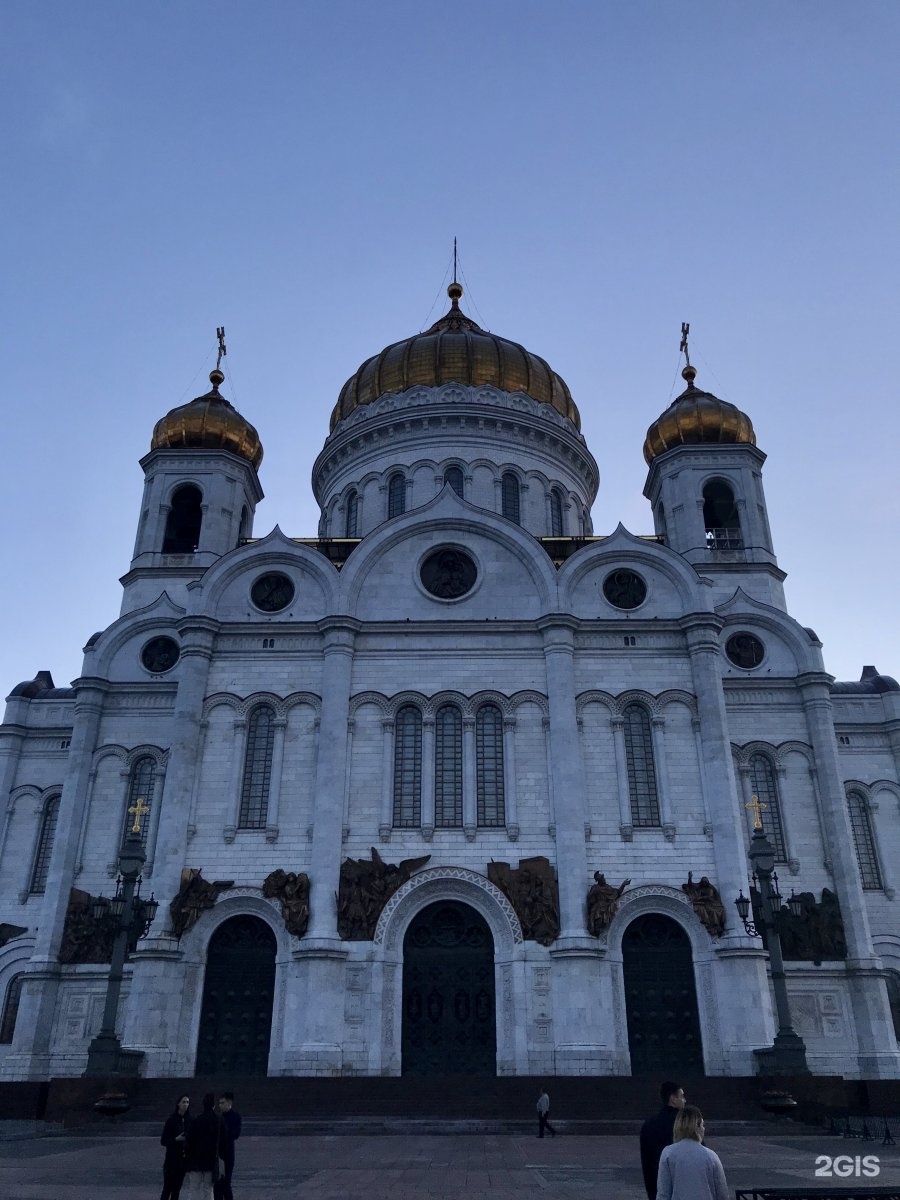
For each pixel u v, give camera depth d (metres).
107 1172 21.14
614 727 44.31
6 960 47.12
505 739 43.94
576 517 62.19
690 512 55.38
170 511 56.34
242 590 47.59
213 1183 13.35
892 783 51.38
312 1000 38.25
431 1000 39.97
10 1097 33.47
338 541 52.91
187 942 40.41
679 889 41.19
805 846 46.03
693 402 58.75
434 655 45.66
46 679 55.12
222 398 60.53
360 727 44.22
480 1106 33.31
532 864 41.28
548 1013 38.91
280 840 42.25
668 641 46.16
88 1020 42.53
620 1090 34.62
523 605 46.84
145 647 50.31
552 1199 17.22
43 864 49.38
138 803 36.94
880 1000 42.53
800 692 49.12
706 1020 39.41
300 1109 33.44
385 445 60.53
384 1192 18.14
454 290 71.88
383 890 40.84
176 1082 34.91
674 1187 8.44
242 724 44.56
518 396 61.09
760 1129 30.62
